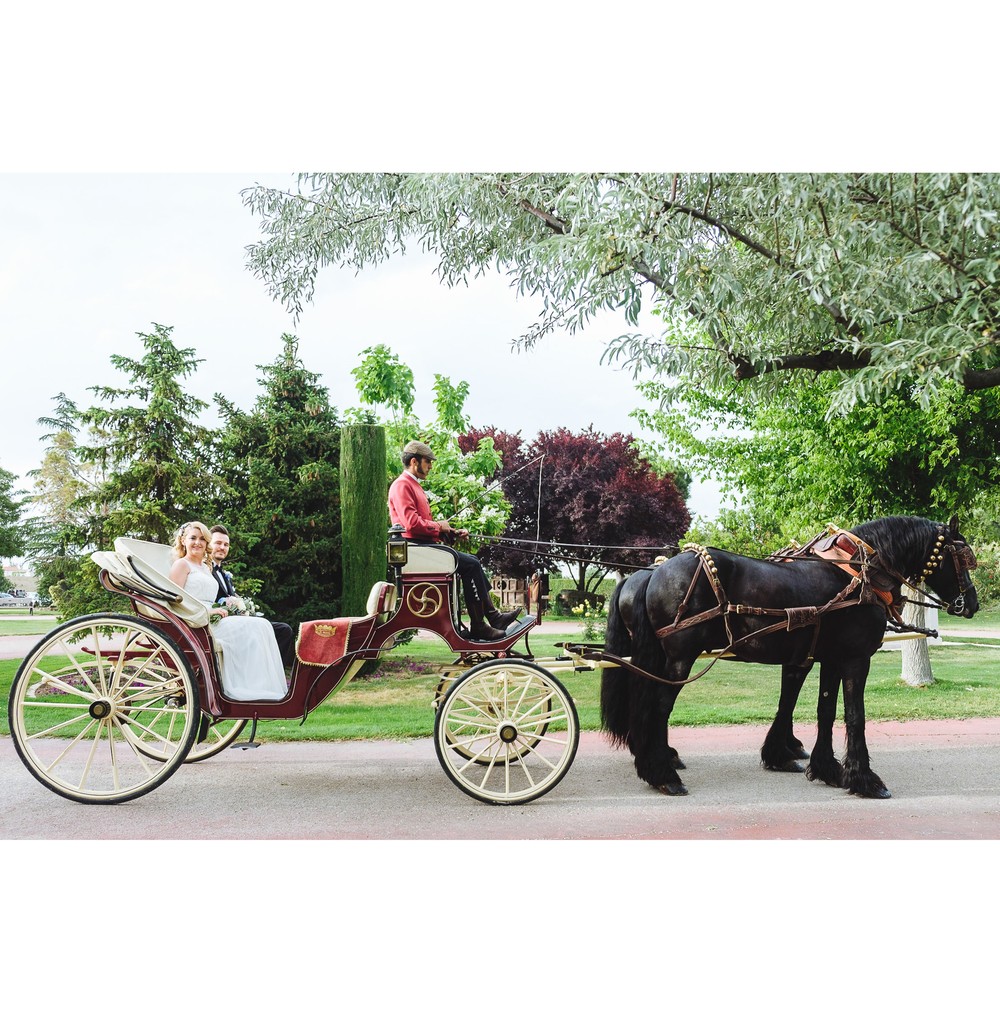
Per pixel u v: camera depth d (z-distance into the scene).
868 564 6.03
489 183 7.65
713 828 5.04
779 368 7.61
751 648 5.98
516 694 5.79
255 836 4.89
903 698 9.34
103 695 5.46
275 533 12.08
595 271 6.31
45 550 11.80
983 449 9.07
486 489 12.44
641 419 12.17
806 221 6.26
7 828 5.01
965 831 4.97
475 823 5.14
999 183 5.44
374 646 5.69
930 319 6.34
